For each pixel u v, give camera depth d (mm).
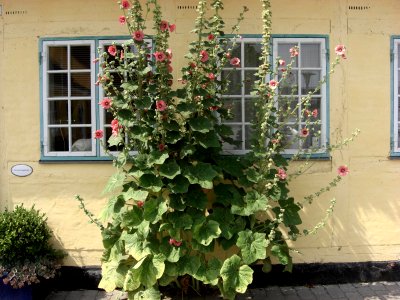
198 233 3910
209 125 3986
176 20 4719
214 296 4430
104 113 4723
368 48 4785
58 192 4746
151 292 4023
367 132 4793
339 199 4789
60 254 4668
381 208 4809
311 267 4781
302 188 4758
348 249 4805
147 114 3990
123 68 3939
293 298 4492
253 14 4734
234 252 4504
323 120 4762
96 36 4711
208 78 4102
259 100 4234
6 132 4746
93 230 4746
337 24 4770
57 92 4777
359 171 4793
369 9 4785
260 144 4156
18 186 4750
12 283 4047
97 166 4738
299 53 4773
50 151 4762
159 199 3938
